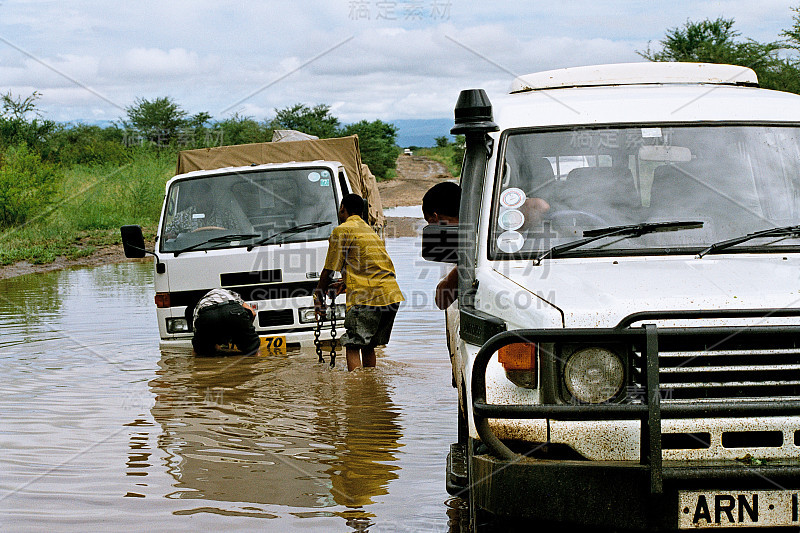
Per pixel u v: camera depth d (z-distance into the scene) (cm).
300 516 548
